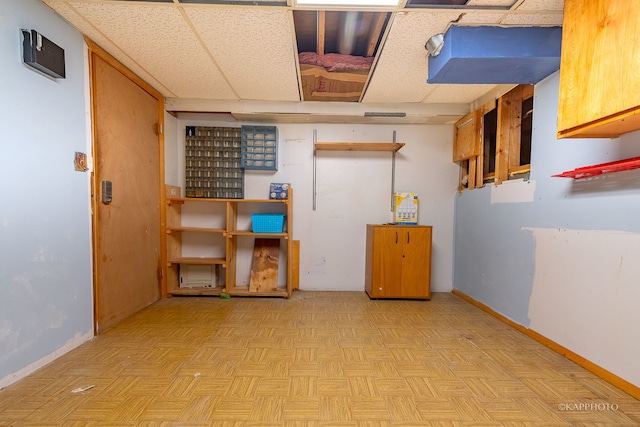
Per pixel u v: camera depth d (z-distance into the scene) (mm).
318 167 3467
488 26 1802
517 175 2518
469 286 3141
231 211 3178
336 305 2932
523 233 2324
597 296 1704
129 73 2443
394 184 3484
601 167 1563
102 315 2193
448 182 3488
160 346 2014
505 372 1743
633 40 1197
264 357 1892
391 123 3443
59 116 1787
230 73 2488
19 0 1520
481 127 2949
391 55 2145
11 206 1504
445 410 1423
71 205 1885
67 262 1857
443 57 1905
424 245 3115
